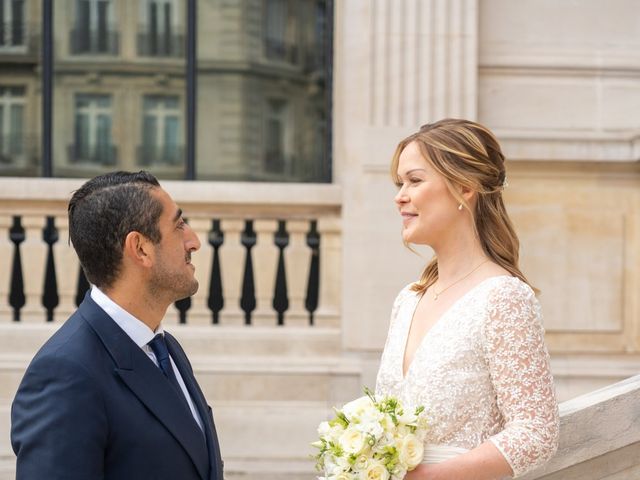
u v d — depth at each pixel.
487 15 6.34
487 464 2.38
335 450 2.42
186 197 6.23
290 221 6.34
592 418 3.36
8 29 6.59
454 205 2.63
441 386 2.52
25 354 6.13
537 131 6.27
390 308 6.11
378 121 6.11
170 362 2.59
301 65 6.67
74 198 2.53
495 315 2.49
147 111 6.65
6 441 5.91
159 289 2.51
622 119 6.36
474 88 6.13
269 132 6.66
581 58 6.35
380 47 6.10
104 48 6.62
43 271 6.29
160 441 2.38
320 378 6.14
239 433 6.02
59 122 6.62
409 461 2.41
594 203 6.32
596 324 6.31
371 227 6.11
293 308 6.33
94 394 2.31
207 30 6.63
